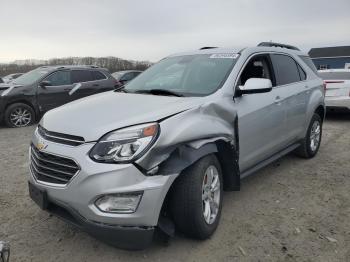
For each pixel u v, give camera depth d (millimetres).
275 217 3982
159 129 3010
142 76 4867
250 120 4137
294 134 5438
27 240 3551
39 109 10305
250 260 3176
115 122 3057
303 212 4113
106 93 4465
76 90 10820
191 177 3178
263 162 4703
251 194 4629
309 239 3514
